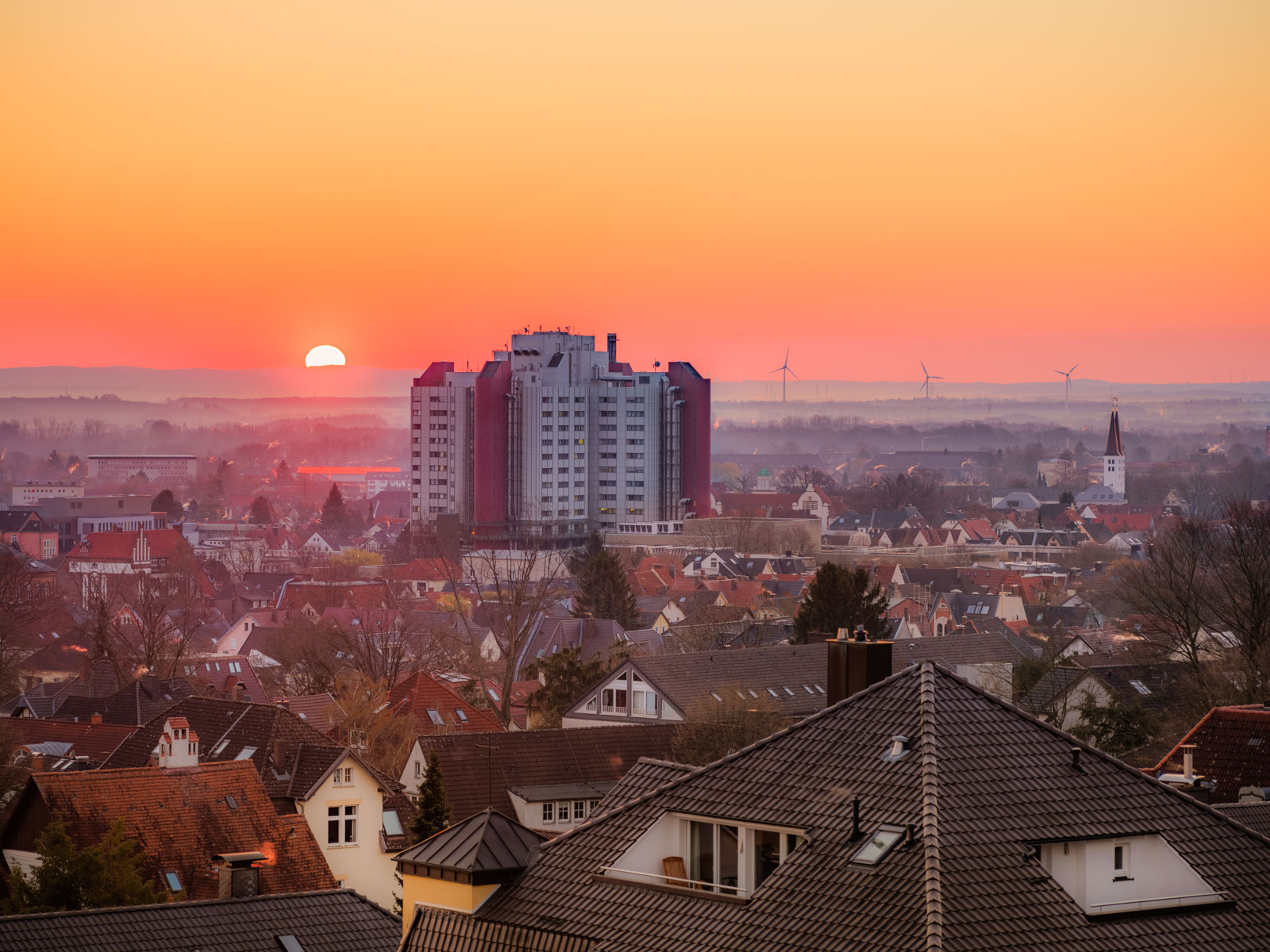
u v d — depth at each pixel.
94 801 63.78
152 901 51.34
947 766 30.97
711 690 101.44
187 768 66.94
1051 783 31.44
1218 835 31.70
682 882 32.03
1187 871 30.77
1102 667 110.81
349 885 74.06
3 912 51.22
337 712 105.94
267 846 65.31
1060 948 27.42
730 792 32.69
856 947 27.19
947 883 27.92
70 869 51.25
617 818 33.91
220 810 65.69
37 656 183.25
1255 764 63.03
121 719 112.81
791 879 29.45
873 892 28.25
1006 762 31.67
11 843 63.97
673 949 29.30
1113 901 30.45
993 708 33.34
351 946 40.66
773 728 90.50
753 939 28.53
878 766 31.56
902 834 29.27
